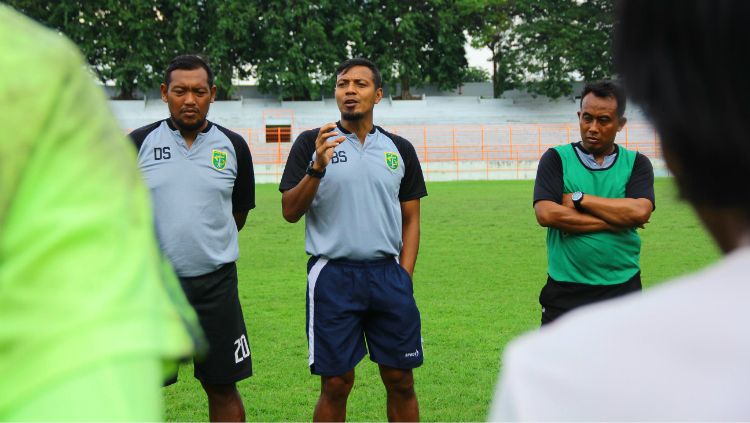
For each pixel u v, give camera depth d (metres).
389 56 49.50
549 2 49.94
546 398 0.69
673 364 0.66
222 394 4.77
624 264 4.74
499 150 47.16
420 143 47.62
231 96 49.38
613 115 4.77
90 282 0.73
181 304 0.90
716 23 0.71
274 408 5.54
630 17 0.78
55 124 0.76
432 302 9.15
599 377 0.67
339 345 4.51
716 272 0.71
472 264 11.96
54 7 45.97
